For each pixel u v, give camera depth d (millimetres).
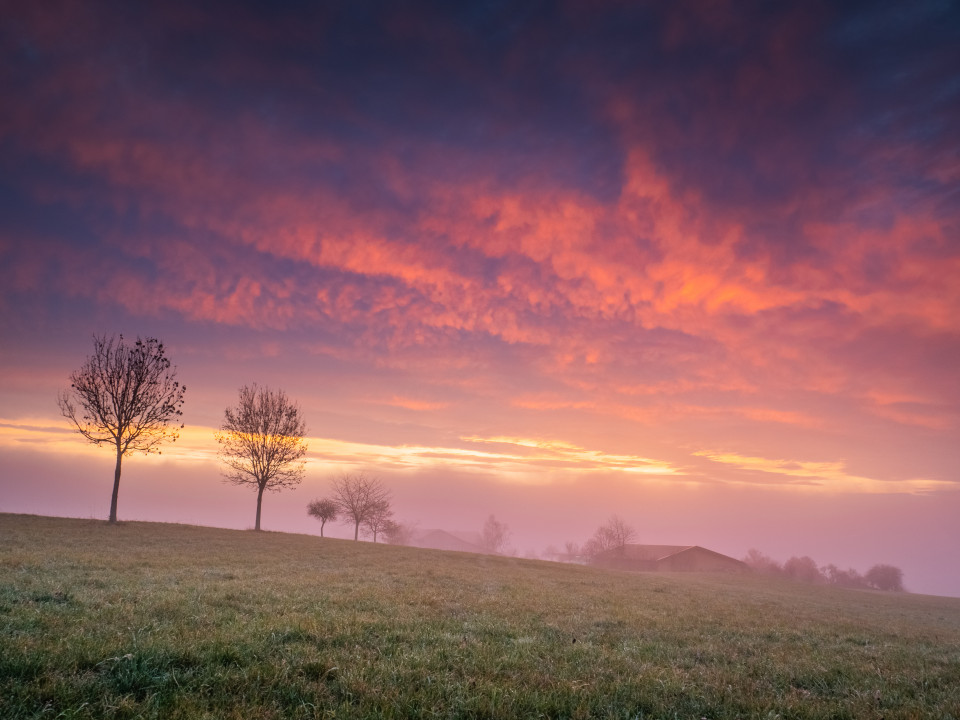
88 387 44875
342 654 7820
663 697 7137
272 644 8094
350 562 28531
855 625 19969
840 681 8977
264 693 6020
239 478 60125
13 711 5023
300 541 45344
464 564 36000
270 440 60906
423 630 10305
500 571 32250
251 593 13375
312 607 12031
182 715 5266
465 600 15672
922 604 55312
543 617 13789
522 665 8203
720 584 51844
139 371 46406
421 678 6973
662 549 125250
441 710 5961
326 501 85312
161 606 10508
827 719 6723
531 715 6043
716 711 6750
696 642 12125
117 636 7809
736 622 16688
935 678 9812
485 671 7633
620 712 6410
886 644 14992
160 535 36875
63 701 5289
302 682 6367
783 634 14781
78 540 28250
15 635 7398
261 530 58188
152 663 6602
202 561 22391
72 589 12133
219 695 5805
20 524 35250
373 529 98562
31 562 16922
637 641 11375
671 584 38844
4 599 10258
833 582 150250
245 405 61156
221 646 7500
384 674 6977
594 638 11469
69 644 7059
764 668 9617
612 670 8383
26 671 6012
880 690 8500
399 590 16797
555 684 7176
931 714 7148
